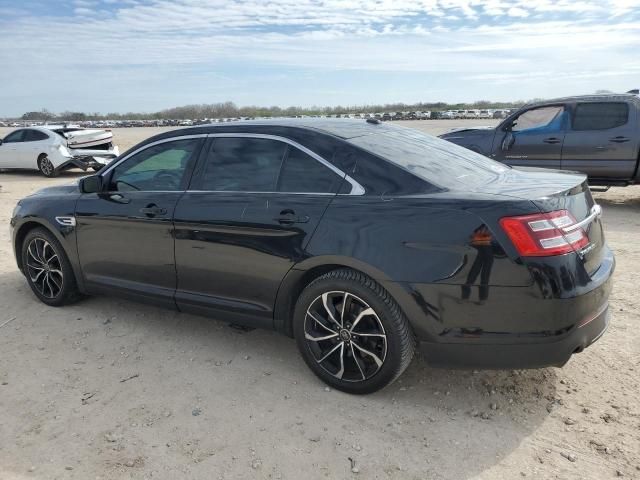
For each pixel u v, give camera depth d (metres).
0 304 4.99
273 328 3.62
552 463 2.70
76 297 4.87
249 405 3.27
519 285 2.78
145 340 4.19
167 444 2.91
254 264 3.52
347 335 3.25
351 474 2.66
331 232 3.19
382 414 3.14
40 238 4.79
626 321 4.29
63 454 2.85
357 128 3.73
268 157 3.61
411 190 3.11
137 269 4.19
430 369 3.64
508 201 2.84
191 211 3.78
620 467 2.65
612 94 9.13
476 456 2.77
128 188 4.29
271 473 2.67
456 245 2.86
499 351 2.89
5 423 3.13
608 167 9.00
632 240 6.96
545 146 9.44
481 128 10.31
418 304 2.96
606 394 3.28
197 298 3.88
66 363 3.84
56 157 15.40
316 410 3.20
